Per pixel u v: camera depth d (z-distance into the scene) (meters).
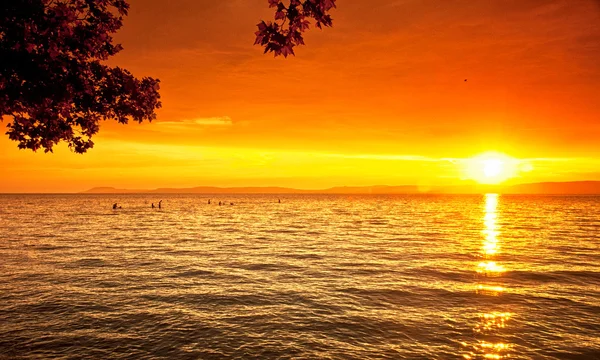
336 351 10.64
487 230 49.34
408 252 29.47
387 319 13.28
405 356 10.27
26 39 5.17
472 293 16.77
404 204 173.88
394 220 69.38
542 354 10.39
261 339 11.50
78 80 5.87
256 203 177.88
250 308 14.59
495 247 32.50
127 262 24.78
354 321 13.09
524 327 12.44
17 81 5.41
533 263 24.50
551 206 156.00
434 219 73.12
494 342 11.21
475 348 10.79
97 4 6.41
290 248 31.88
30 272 21.31
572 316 13.55
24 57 5.17
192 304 15.10
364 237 40.62
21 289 17.31
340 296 16.34
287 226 55.72
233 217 78.00
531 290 17.27
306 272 21.59
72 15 5.49
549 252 29.59
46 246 32.28
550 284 18.52
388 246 33.12
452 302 15.38
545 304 15.02
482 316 13.55
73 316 13.51
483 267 23.05
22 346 10.87
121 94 6.52
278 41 5.04
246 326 12.62
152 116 6.87
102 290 17.25
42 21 5.27
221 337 11.65
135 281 19.19
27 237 39.09
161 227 53.09
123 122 6.89
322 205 154.75
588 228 53.00
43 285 18.16
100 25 6.32
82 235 41.53
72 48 5.95
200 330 12.22
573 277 20.14
